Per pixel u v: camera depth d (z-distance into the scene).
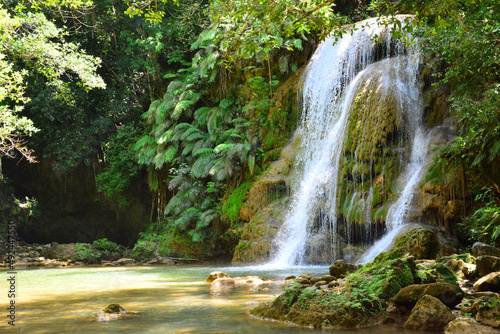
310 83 18.98
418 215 12.06
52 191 28.05
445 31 10.38
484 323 4.25
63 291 8.45
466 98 10.45
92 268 16.97
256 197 17.64
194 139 21.64
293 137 19.11
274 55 20.70
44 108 25.20
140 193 26.64
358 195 14.03
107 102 28.34
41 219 28.19
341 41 18.50
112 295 7.62
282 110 19.67
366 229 13.56
